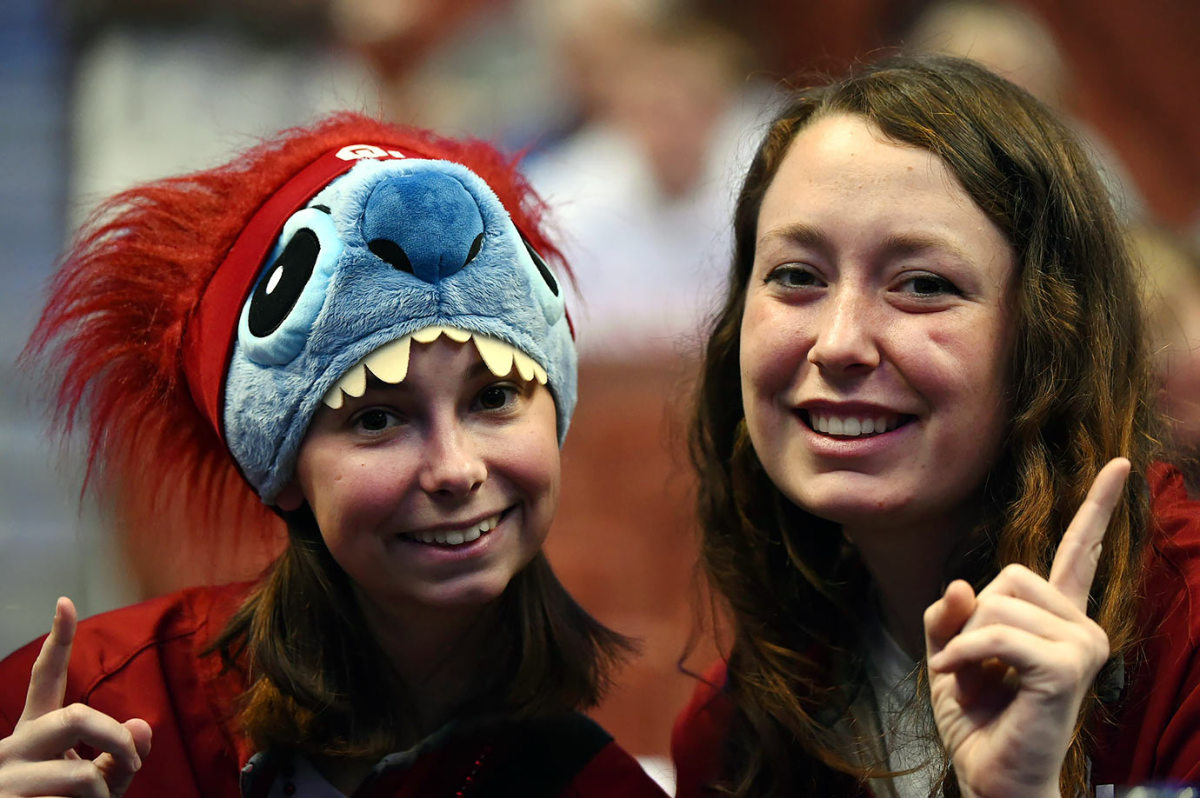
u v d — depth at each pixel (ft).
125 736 14.74
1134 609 16.19
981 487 16.63
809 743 17.47
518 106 41.73
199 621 18.79
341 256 15.61
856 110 16.83
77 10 40.14
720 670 20.13
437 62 41.96
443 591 16.10
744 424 18.89
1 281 37.91
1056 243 16.57
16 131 39.96
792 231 16.35
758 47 42.32
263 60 39.32
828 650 18.61
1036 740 12.85
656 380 35.96
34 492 34.17
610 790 18.11
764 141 18.62
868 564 17.89
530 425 16.46
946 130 16.26
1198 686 15.43
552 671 17.90
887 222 15.81
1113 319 17.08
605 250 38.06
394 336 15.53
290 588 17.38
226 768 17.79
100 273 18.29
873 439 16.01
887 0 42.29
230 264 16.88
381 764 17.21
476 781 17.65
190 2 38.91
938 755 16.52
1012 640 12.84
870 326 15.80
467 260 15.87
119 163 37.35
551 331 16.94
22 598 32.81
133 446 18.81
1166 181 42.73
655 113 40.45
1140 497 16.80
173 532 26.50
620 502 33.83
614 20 41.73
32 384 33.22
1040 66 41.06
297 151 17.62
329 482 15.94
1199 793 14.94
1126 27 42.65
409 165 16.16
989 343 15.90
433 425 15.80
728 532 19.17
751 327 16.92
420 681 17.92
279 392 15.94
